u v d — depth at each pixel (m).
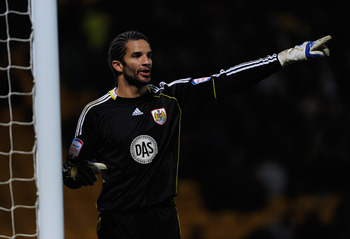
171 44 45.41
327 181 39.06
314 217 34.62
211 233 33.88
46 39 11.84
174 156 12.38
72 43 45.84
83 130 12.27
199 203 37.00
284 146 40.12
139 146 12.05
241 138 40.47
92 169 12.10
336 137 41.09
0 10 36.69
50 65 11.87
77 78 45.50
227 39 45.25
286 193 37.75
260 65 12.61
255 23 45.81
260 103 41.56
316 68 43.53
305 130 41.03
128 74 12.14
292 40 45.94
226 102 41.28
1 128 40.88
